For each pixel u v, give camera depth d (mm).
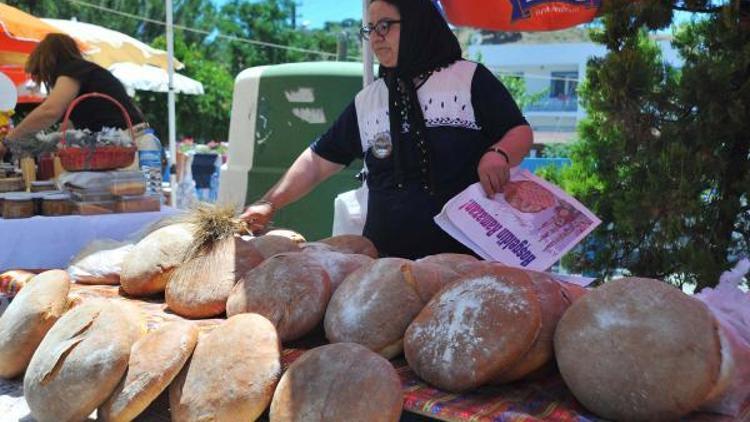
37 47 3646
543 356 1260
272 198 2352
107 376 1450
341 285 1560
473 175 2158
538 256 1702
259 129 4168
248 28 35156
